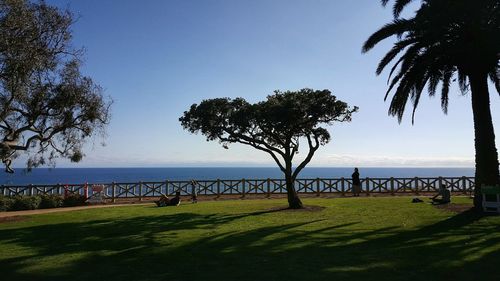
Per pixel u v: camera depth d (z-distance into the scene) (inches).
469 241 437.7
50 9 667.4
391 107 714.8
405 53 668.7
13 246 459.5
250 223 628.7
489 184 674.2
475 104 689.0
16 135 714.8
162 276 323.0
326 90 831.1
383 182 1226.0
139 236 516.4
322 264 350.6
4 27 600.1
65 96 713.0
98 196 1111.0
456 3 587.8
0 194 1005.2
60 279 320.2
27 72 636.1
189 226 603.5
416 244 428.8
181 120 889.5
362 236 489.1
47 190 1123.3
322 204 911.7
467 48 601.9
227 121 863.1
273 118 810.8
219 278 313.4
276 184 1283.2
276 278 310.3
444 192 864.3
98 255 405.4
